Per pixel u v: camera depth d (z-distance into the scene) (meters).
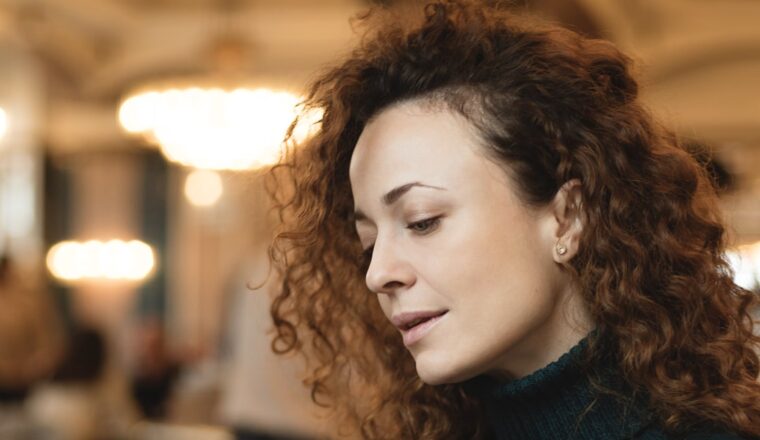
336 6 8.89
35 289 5.89
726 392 1.26
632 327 1.26
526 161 1.23
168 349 8.02
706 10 8.76
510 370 1.29
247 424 3.10
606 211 1.27
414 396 1.60
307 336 1.69
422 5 1.40
